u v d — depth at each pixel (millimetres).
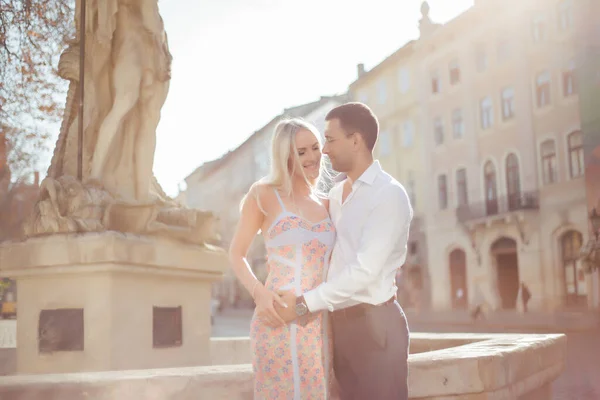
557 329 19469
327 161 2691
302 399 2336
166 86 4723
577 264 25844
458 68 32531
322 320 2467
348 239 2451
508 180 29391
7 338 4387
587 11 25062
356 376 2396
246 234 2488
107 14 4363
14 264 4078
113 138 4348
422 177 35062
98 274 3961
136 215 4246
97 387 2133
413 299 33812
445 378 2701
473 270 31062
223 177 66000
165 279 4395
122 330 4012
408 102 36219
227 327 27688
